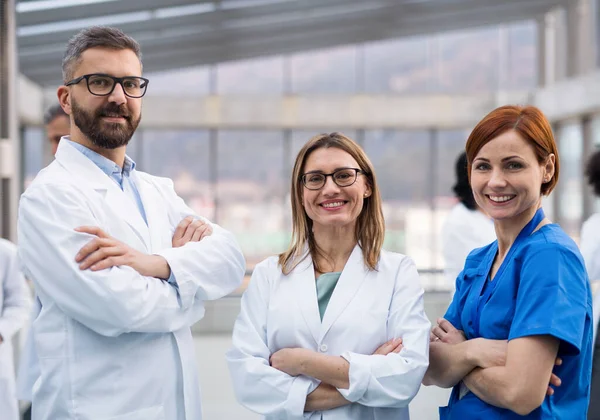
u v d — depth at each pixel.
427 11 9.07
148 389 1.65
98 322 1.55
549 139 1.51
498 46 11.21
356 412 1.64
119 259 1.58
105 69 1.61
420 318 1.67
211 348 4.57
